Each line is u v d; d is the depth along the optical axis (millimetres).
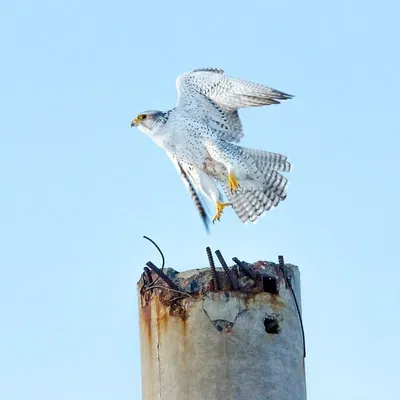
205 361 14500
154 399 14789
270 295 14914
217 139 18703
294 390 14758
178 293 14883
